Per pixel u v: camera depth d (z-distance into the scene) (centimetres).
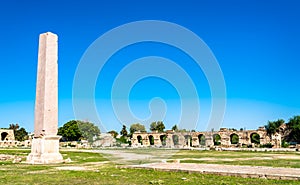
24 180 1269
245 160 2461
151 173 1493
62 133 7512
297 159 2638
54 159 2212
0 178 1327
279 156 3123
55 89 2328
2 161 2306
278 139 5819
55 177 1366
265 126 6331
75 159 2503
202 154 3192
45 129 2216
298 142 6225
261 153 3803
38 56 2355
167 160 2109
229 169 1564
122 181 1244
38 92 2295
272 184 1166
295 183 1191
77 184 1166
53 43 2366
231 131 6456
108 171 1582
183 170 1528
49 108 2262
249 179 1301
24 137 9669
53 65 2339
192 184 1165
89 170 1652
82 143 4897
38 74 2325
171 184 1163
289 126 6350
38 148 2211
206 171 1474
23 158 2608
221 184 1162
